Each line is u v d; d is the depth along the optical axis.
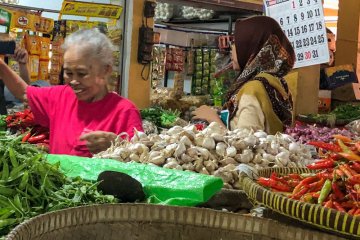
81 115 2.73
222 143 2.25
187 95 7.03
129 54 5.30
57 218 1.28
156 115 4.91
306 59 4.34
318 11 4.23
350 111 5.45
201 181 1.64
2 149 1.51
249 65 3.13
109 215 1.40
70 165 1.78
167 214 1.46
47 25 4.87
